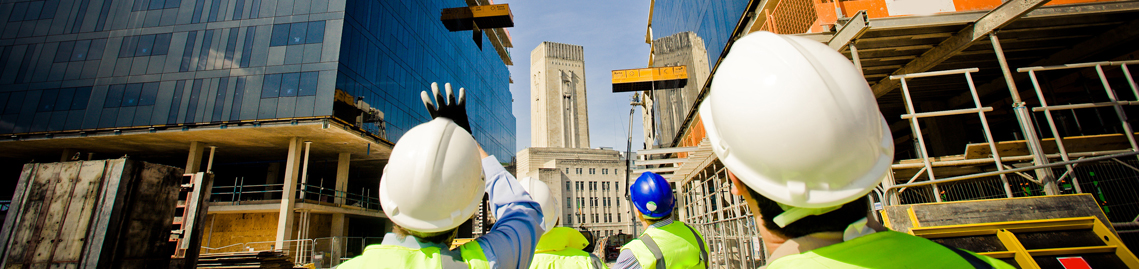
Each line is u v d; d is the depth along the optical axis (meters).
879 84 9.08
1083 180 6.45
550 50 116.19
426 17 36.53
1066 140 6.19
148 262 3.46
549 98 111.12
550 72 113.75
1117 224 3.70
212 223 23.78
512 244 1.43
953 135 10.27
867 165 0.89
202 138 24.11
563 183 77.38
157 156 27.94
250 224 24.19
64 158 25.08
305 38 24.02
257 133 23.55
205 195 4.69
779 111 0.90
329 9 24.58
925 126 12.05
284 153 28.16
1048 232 2.73
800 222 1.00
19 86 24.05
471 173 1.41
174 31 24.62
